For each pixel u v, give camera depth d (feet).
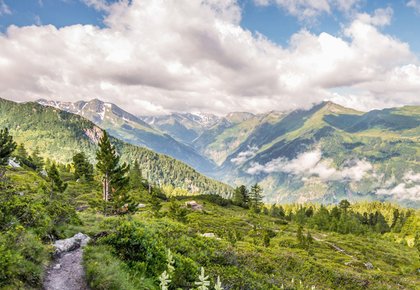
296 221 513.86
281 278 95.50
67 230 60.08
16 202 56.44
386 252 333.62
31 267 37.86
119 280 41.68
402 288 150.92
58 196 82.07
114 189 208.74
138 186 503.61
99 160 205.05
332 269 147.74
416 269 250.37
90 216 81.97
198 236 93.50
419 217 485.15
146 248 53.26
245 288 63.72
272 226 421.18
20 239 42.45
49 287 37.68
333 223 466.29
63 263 45.09
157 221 95.96
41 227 53.06
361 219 637.71
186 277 51.44
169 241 70.64
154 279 46.75
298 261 143.95
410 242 419.74
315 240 342.85
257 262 101.71
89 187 367.86
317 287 108.27
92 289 39.58
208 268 64.39
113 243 53.62
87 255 47.34
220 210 495.41
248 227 363.76
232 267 73.77
